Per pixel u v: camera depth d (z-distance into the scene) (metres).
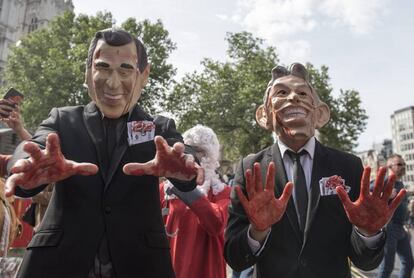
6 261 3.08
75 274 1.49
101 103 1.69
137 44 1.81
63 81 24.11
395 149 94.81
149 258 1.59
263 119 2.35
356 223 1.65
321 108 2.27
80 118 1.77
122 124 1.74
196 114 27.02
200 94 27.58
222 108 26.41
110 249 1.54
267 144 26.03
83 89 24.33
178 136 1.78
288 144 2.12
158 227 1.68
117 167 1.63
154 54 26.17
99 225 1.56
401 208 5.02
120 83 1.65
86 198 1.58
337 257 1.89
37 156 1.21
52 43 27.30
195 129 2.99
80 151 1.65
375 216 1.62
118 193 1.60
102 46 1.68
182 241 2.57
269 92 2.24
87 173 1.26
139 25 26.44
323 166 2.04
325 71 27.83
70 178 1.59
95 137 1.69
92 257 1.52
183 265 2.49
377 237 1.73
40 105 24.06
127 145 1.69
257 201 1.68
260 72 26.59
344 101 28.61
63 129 1.70
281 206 1.69
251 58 28.05
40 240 1.55
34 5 52.97
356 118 28.62
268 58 27.22
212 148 2.90
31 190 1.34
